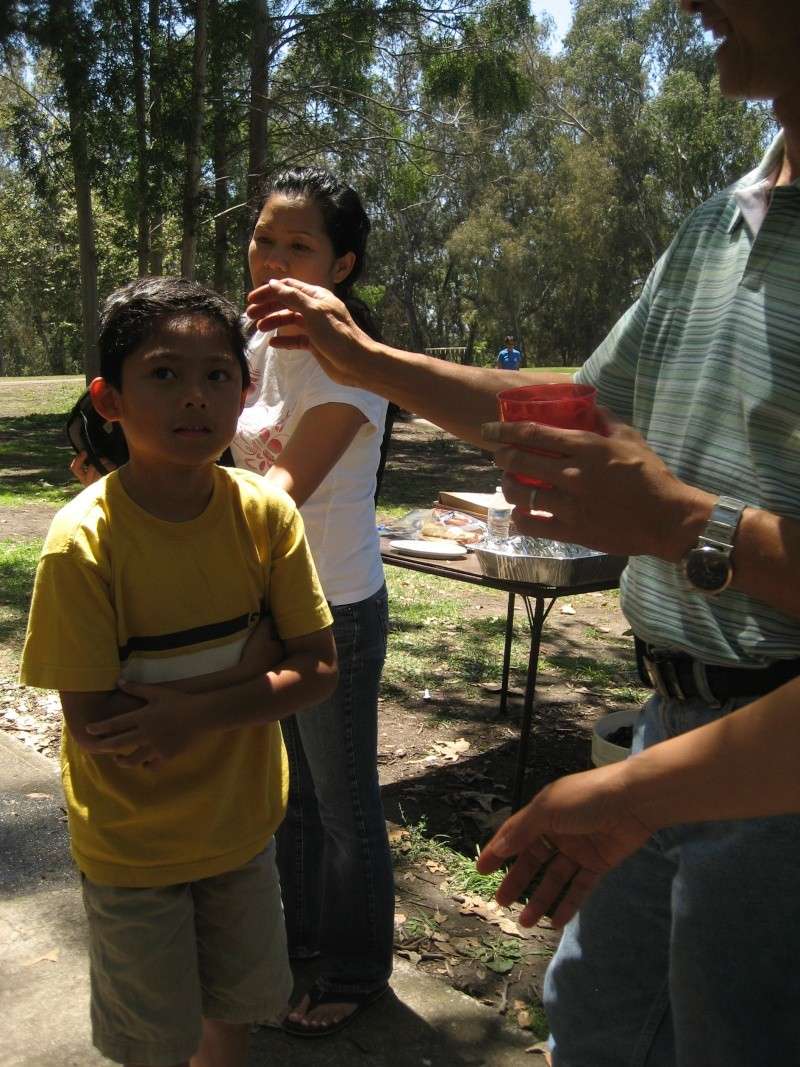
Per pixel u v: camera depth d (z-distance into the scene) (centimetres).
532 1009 280
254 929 205
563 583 348
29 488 1223
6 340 6675
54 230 4653
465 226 5153
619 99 5172
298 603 202
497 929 320
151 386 183
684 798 134
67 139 1889
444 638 634
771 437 148
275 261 250
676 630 160
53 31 1789
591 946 180
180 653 190
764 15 139
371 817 268
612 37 5028
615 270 5444
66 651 180
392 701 523
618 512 137
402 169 2172
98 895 195
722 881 150
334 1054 261
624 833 138
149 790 190
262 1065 257
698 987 154
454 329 6366
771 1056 150
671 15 5038
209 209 1911
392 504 1152
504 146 5134
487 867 149
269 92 2036
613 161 5162
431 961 303
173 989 195
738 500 141
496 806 405
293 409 246
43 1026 265
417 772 437
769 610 149
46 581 182
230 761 196
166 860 192
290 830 290
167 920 193
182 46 1917
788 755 127
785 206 150
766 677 151
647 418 176
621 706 527
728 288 158
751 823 147
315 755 264
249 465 263
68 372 6781
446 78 2033
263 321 210
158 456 186
